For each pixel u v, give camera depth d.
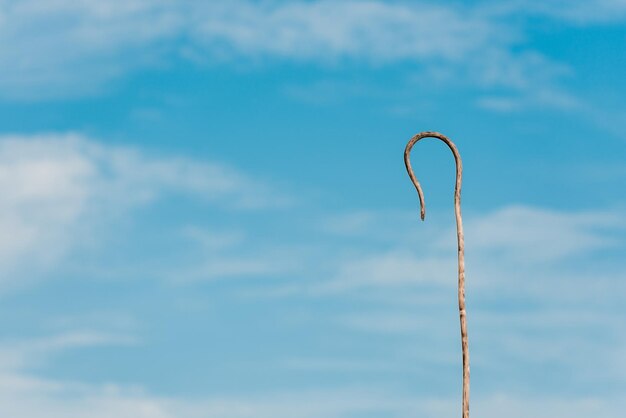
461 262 15.76
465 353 15.53
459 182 15.95
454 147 15.86
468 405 15.44
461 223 15.89
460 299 15.69
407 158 15.70
